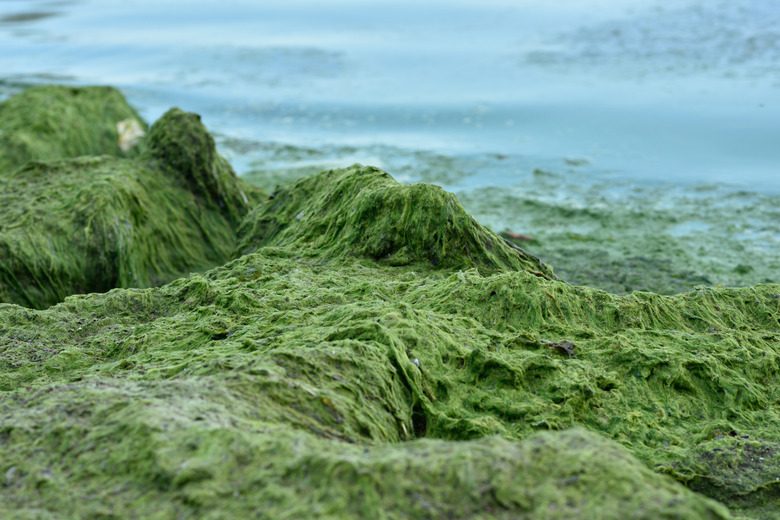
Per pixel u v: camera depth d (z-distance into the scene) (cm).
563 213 1096
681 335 474
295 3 3609
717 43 2158
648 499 240
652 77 1845
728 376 443
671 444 394
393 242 599
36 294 725
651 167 1269
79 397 323
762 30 2270
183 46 2594
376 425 338
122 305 538
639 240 992
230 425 292
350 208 639
